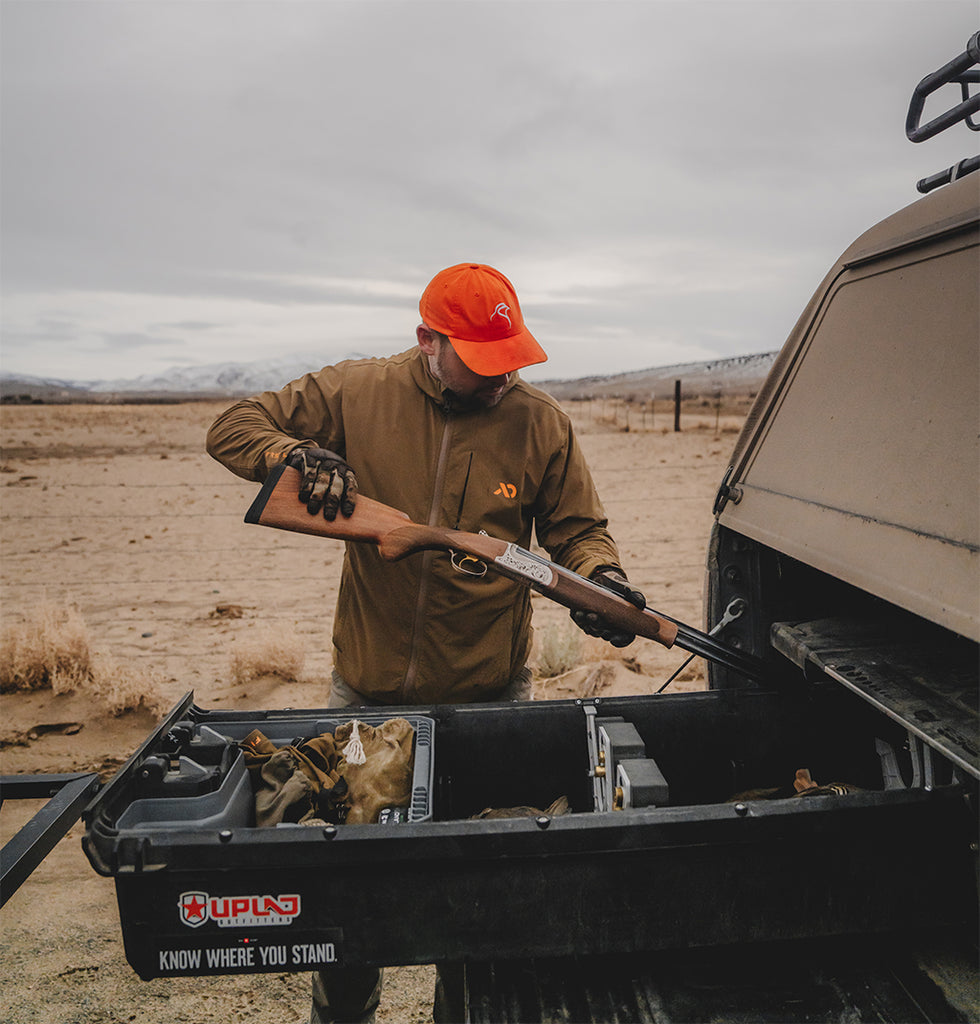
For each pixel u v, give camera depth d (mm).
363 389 2496
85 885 3766
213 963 1626
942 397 1668
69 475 25250
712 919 1685
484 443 2471
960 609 1417
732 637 2535
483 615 2525
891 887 1718
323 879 1607
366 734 2219
